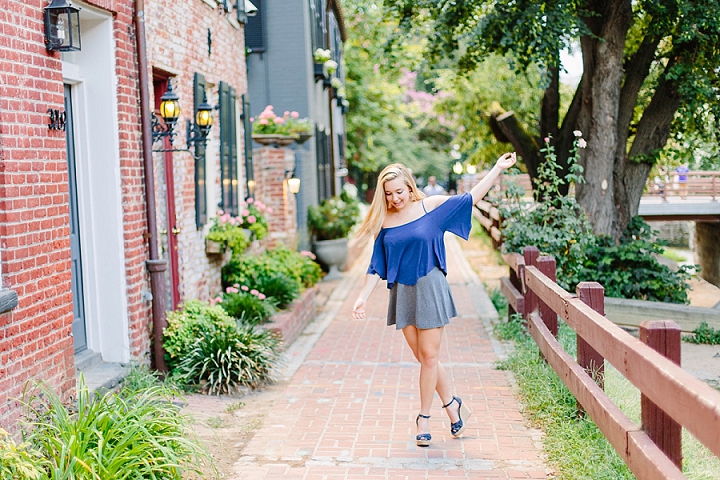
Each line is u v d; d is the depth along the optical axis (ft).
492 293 42.06
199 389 21.88
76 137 20.75
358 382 22.94
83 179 20.86
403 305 16.26
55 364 16.29
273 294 31.76
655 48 39.19
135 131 21.58
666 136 40.52
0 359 14.32
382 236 16.33
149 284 22.39
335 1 65.72
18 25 15.28
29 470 11.37
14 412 14.64
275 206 42.93
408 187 16.17
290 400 21.02
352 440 17.33
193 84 28.09
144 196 22.25
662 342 11.15
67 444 12.75
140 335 21.68
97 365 20.89
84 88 20.63
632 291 37.11
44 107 16.17
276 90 49.11
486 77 62.49
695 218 69.41
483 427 18.01
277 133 43.75
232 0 34.68
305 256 40.60
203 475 14.19
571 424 16.83
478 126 64.49
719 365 27.22
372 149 103.86
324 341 30.01
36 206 15.74
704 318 30.48
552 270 21.58
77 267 20.81
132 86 21.48
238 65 35.60
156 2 23.99
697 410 8.50
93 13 19.65
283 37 48.80
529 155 43.04
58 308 16.47
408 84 124.47
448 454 16.20
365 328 32.86
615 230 40.32
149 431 14.11
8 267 14.78
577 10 36.37
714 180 76.48
